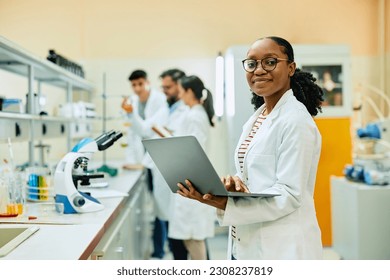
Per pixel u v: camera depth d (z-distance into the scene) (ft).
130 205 8.80
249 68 4.87
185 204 9.59
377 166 11.39
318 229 4.92
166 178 4.93
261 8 15.20
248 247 4.97
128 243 8.38
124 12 15.31
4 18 14.92
